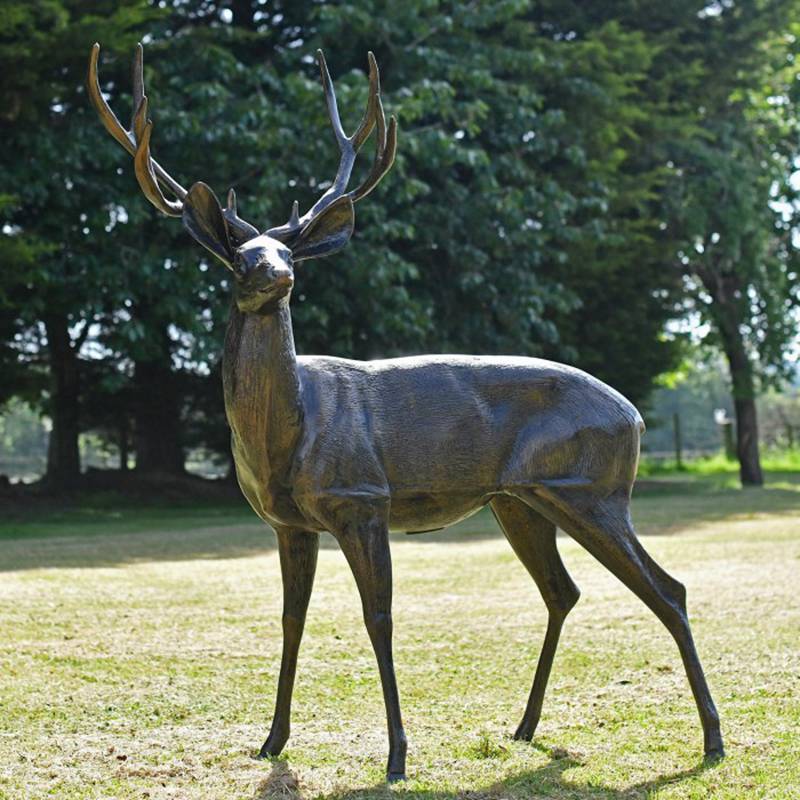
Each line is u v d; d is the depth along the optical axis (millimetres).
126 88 21406
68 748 6188
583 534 5805
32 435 58750
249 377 5504
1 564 12773
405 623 9359
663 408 80875
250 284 5391
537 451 5801
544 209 21797
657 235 28500
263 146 19422
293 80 19594
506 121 22328
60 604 10156
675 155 27000
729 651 8094
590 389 5914
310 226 5809
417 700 7102
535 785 5426
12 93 18938
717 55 28766
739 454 30438
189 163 20344
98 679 7680
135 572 12250
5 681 7609
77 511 21703
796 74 30797
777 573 11531
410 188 20031
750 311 29562
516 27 23625
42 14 18875
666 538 15258
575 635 8766
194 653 8391
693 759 5770
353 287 20594
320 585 11359
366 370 5832
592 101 23859
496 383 5887
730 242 27344
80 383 25078
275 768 5797
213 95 19578
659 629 8891
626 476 5891
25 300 20031
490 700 7055
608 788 5371
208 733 6465
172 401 25703
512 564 12781
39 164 19109
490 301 22609
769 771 5496
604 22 27641
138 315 21891
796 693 6926
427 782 5504
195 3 23781
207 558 13742
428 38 22234
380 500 5633
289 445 5566
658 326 30000
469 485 5801
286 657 6047
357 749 6098
